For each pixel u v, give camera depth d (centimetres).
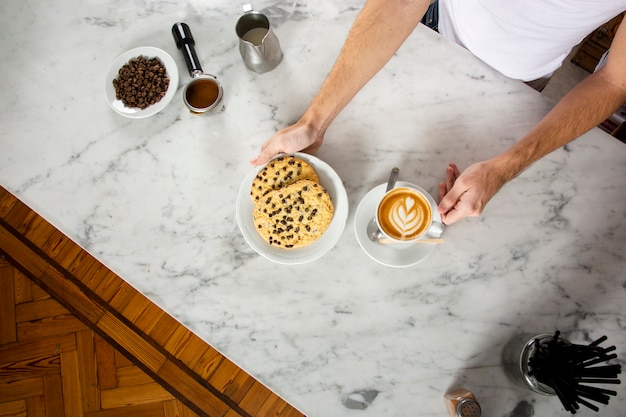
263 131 123
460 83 123
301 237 109
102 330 198
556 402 107
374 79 124
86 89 129
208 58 127
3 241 205
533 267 113
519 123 120
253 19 120
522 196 116
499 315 111
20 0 136
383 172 120
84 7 134
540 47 120
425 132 121
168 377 193
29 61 132
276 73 126
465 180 107
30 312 200
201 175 121
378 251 111
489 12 118
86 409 192
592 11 105
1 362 195
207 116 124
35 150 125
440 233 113
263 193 111
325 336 112
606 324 110
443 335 111
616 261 112
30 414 192
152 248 118
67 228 120
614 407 106
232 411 190
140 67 125
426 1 109
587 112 106
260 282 115
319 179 115
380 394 109
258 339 112
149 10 132
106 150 124
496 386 108
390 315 112
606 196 115
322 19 128
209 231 118
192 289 115
